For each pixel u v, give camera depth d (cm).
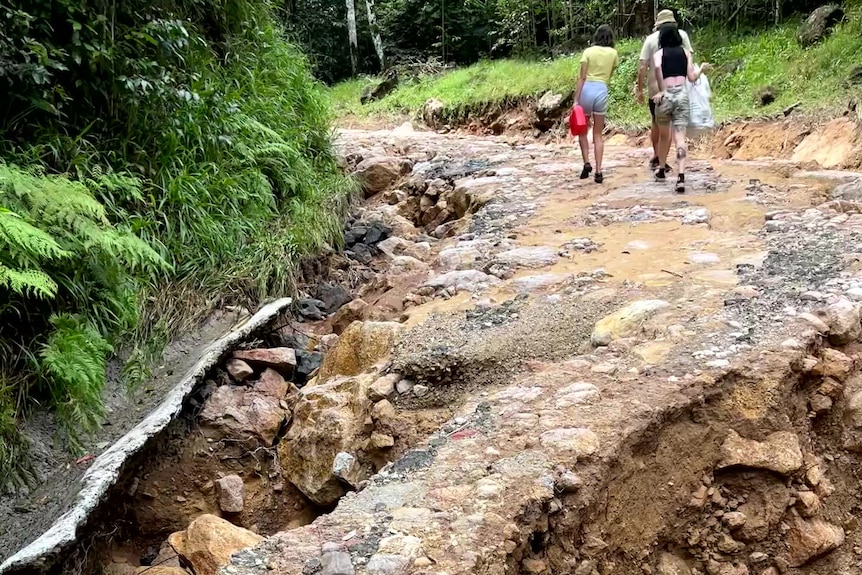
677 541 319
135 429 411
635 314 409
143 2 631
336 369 474
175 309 543
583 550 285
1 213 380
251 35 869
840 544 327
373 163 986
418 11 2808
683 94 729
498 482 278
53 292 430
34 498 384
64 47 537
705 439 327
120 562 393
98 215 462
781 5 1371
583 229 634
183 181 605
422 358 409
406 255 701
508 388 366
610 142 1273
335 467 382
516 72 1853
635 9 1834
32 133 529
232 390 481
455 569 237
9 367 422
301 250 656
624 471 304
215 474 433
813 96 1004
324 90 1095
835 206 601
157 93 591
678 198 704
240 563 251
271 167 742
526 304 471
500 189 812
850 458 348
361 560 245
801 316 379
